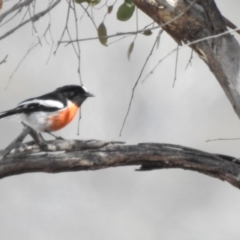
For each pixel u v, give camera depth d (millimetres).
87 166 7926
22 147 7926
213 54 7582
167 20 7738
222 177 7895
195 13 7656
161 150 7898
